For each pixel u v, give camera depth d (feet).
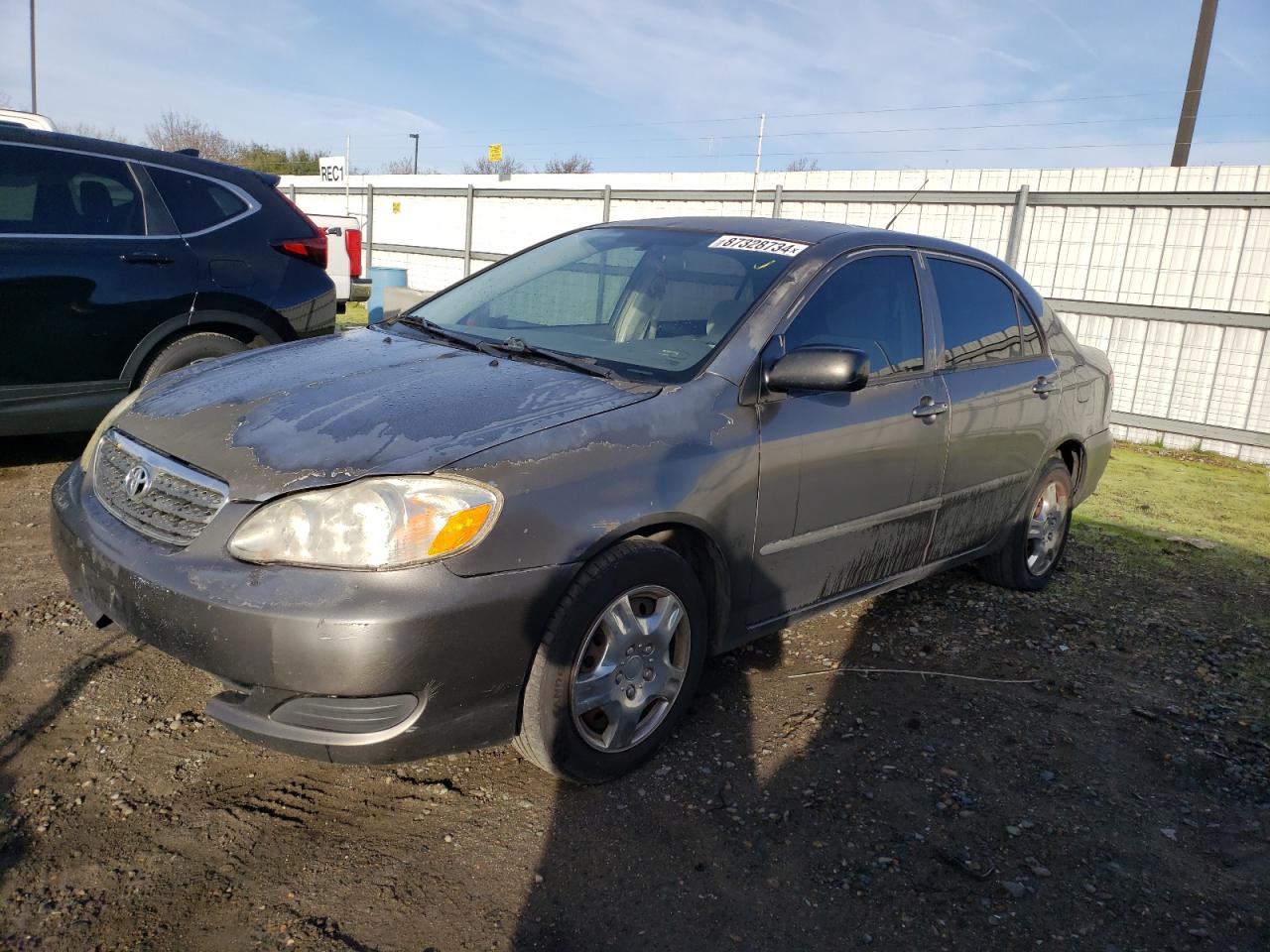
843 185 37.32
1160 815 9.02
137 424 8.96
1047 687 11.62
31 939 6.47
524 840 7.91
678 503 8.54
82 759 8.61
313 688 7.02
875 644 12.50
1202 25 49.90
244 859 7.47
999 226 33.78
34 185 15.17
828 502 10.28
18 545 13.50
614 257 11.92
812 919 7.23
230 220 17.26
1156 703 11.45
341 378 9.29
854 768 9.36
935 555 12.53
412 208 61.82
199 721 9.39
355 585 7.02
